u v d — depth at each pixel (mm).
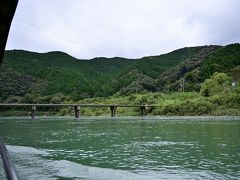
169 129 34406
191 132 30516
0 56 7531
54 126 41344
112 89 158750
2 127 39406
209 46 186625
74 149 19359
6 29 6098
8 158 3516
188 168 13258
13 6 5254
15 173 2867
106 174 12016
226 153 17328
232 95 80000
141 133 30031
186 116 74438
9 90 129375
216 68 132375
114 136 27453
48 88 142375
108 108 97188
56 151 18438
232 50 153000
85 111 97125
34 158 15703
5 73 139875
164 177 11586
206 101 79625
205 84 96750
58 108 106125
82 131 32938
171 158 15797
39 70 175125
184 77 132375
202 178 11469
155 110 83875
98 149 19344
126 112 90875
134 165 14000
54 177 11555
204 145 20844
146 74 190750
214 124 42125
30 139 25047
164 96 104125
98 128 37188
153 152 17953
